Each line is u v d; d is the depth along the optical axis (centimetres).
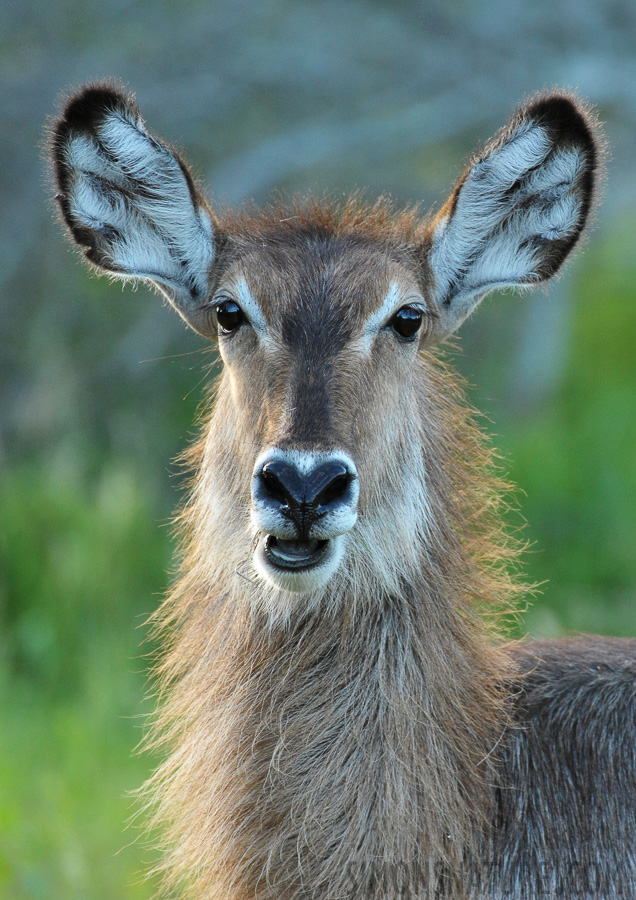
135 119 833
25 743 1329
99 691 1396
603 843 758
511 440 2139
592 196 851
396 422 784
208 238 841
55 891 1058
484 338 2500
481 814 755
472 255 859
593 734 786
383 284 779
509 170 842
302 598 771
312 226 833
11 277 2173
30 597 1551
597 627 1562
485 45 2323
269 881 755
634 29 2369
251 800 764
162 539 1670
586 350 2750
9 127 2188
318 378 738
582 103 855
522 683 822
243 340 782
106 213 858
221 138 2311
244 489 786
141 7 2308
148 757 1320
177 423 2150
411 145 2292
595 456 2019
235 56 2278
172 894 920
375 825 745
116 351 2203
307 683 772
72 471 1784
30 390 2120
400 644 772
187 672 890
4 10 2244
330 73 2303
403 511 784
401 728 752
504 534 914
